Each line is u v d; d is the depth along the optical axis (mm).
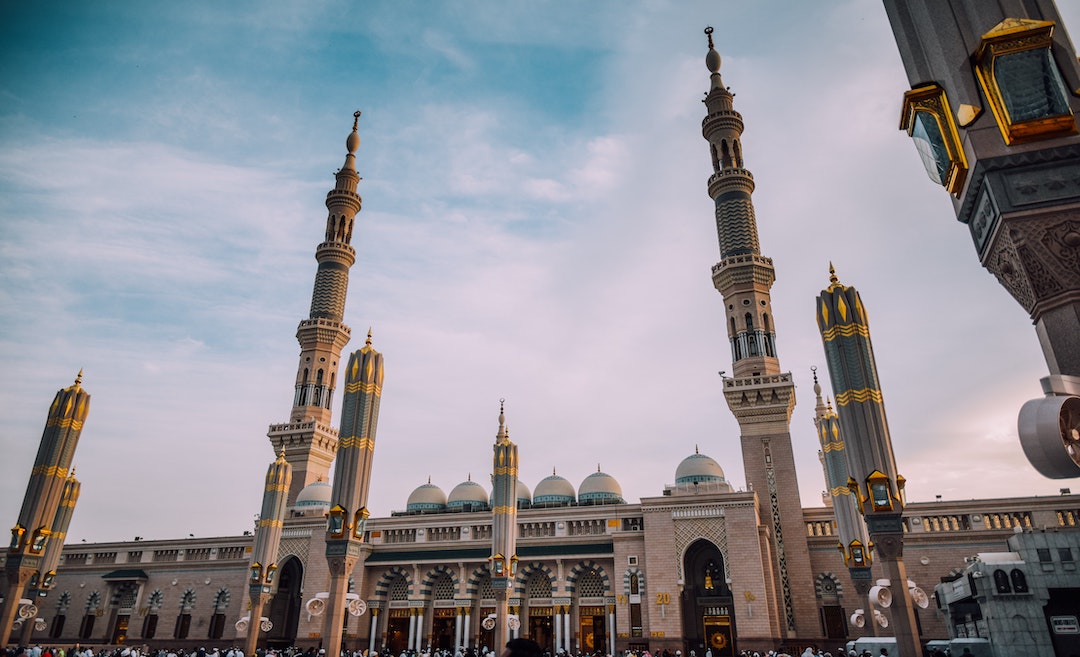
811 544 56281
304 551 63562
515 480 50500
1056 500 51656
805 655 42500
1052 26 9250
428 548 62281
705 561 56312
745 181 69500
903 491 29297
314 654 43812
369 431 40312
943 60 10203
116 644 67000
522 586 59688
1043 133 9227
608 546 58281
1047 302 9055
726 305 66750
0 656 37281
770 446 59125
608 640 54719
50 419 42750
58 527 48125
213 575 68250
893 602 27500
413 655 52000
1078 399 8469
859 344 32188
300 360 76625
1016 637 30734
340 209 82500
